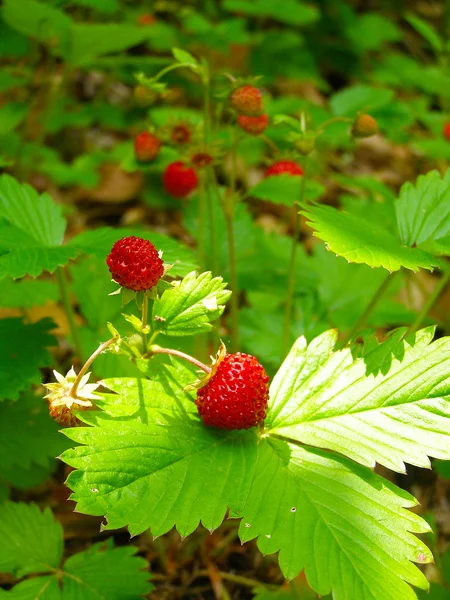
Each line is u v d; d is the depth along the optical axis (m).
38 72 0.48
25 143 0.42
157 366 0.20
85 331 0.27
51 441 0.24
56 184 0.45
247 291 0.33
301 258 0.33
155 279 0.19
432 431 0.19
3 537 0.22
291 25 0.65
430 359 0.20
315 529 0.18
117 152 0.44
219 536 0.26
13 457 0.23
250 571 0.26
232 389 0.19
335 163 0.53
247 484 0.19
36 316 0.33
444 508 0.29
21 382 0.22
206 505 0.18
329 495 0.19
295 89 0.61
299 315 0.30
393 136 0.52
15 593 0.21
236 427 0.19
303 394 0.20
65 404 0.18
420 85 0.56
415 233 0.22
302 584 0.24
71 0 0.40
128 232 0.23
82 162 0.44
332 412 0.20
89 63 0.41
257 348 0.29
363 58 0.65
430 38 0.52
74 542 0.26
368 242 0.21
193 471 0.19
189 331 0.19
